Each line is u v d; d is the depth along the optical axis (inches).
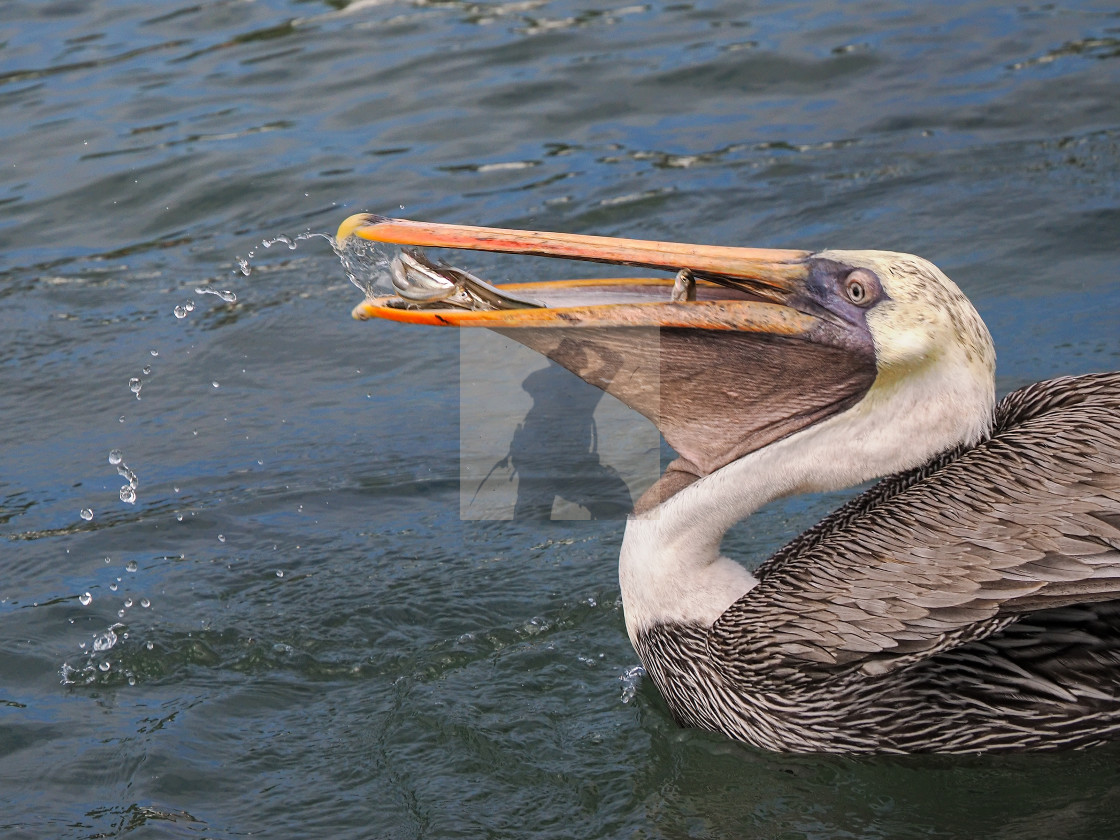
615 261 67.3
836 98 117.0
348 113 119.8
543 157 110.4
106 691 72.6
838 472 68.3
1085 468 65.2
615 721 70.2
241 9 146.6
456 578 77.7
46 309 98.1
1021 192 98.9
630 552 70.4
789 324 67.7
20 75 131.8
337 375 92.3
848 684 67.0
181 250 102.4
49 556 80.1
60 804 67.1
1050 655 66.3
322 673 73.1
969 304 67.9
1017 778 67.1
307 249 101.9
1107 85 112.7
